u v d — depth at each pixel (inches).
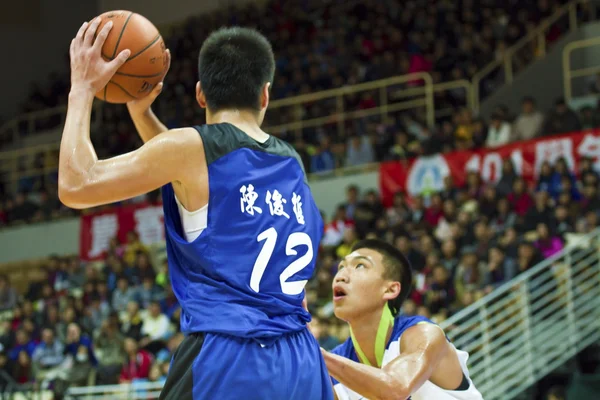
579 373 389.1
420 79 688.4
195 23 869.2
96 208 689.0
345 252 509.0
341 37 770.2
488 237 457.7
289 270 100.9
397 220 526.3
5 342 546.6
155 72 107.1
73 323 507.5
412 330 132.8
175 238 98.7
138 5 933.2
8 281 640.4
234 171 98.7
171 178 96.0
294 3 844.6
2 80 908.0
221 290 96.2
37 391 474.6
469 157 558.6
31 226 722.8
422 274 453.7
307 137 687.7
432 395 136.6
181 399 94.3
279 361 96.1
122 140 772.6
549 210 473.4
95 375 475.8
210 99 105.6
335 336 418.9
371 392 116.7
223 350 94.1
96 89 100.0
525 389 386.6
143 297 545.3
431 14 737.6
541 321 418.6
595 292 403.2
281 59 776.3
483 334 372.8
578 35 673.0
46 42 933.8
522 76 671.8
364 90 701.3
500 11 710.5
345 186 607.5
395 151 597.9
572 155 530.3
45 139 852.0
